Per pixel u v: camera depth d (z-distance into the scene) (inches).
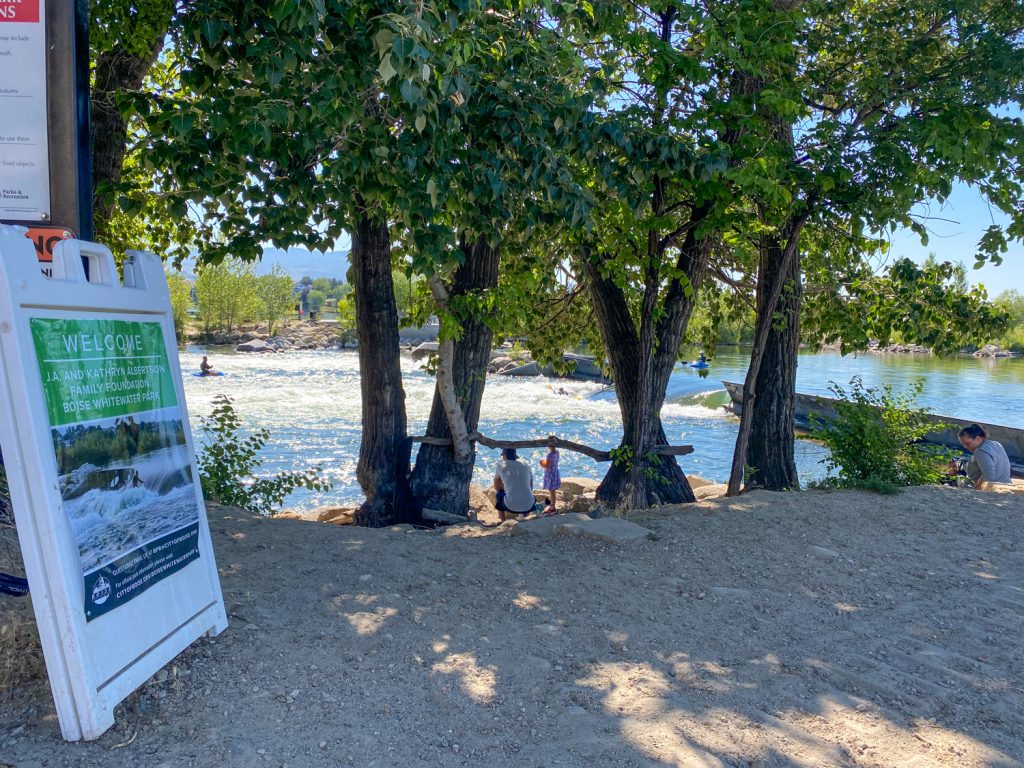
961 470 432.5
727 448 863.7
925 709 148.5
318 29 189.2
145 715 127.3
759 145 294.4
